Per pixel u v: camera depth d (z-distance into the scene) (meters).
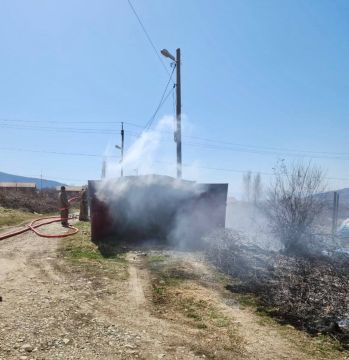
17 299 5.84
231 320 5.43
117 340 4.57
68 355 4.11
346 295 6.29
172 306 5.90
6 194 26.83
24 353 4.07
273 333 5.05
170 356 4.25
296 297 6.24
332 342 4.86
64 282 6.94
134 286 6.84
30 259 8.84
